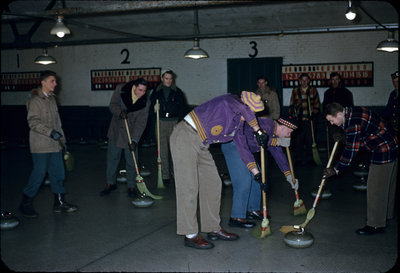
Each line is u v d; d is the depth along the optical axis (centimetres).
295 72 1123
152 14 1067
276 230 403
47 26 1184
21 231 409
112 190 590
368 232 390
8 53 1373
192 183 355
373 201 387
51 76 452
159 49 1230
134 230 410
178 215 359
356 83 1082
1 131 1350
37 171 450
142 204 491
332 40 1091
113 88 1283
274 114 754
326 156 893
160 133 613
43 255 345
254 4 980
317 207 488
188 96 1213
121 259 335
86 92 1312
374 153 383
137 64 1254
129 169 548
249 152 373
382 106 1067
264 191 371
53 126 462
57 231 409
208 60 1189
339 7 954
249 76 1161
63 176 475
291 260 330
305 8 972
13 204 523
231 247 360
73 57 1312
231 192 562
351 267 316
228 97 352
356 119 366
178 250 354
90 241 379
